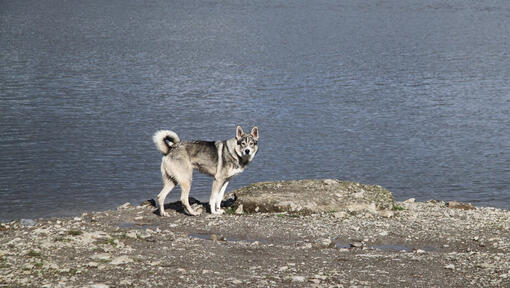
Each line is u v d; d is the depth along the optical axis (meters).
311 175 27.06
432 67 71.06
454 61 76.81
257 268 11.04
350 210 16.77
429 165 29.20
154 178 25.28
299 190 17.73
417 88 56.31
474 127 39.25
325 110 44.84
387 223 15.55
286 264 11.45
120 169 26.80
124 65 70.38
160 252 11.99
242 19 145.38
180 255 11.83
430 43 99.31
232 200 19.14
